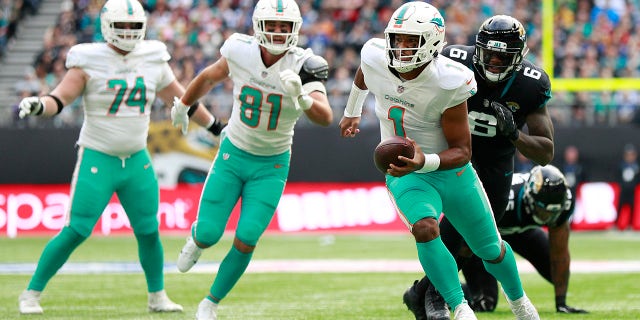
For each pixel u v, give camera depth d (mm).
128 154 22688
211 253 41281
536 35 59844
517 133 19062
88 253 40938
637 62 58375
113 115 22375
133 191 22797
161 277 23172
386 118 18188
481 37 19391
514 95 20047
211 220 19984
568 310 23562
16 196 52438
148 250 22938
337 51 60438
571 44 58438
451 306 17453
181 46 61031
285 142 20406
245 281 30859
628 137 53281
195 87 20594
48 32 62750
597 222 53094
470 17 60750
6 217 52156
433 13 17000
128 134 22500
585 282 30938
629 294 27703
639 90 56938
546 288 29562
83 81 22344
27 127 52969
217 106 54312
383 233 52469
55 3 67250
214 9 63156
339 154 53125
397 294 27375
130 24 22203
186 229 51906
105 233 50906
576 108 56469
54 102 21984
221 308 23984
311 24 61531
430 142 18031
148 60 22812
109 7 22109
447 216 18422
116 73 22375
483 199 18094
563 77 56750
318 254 40875
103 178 22484
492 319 22141
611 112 56438
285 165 20578
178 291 28203
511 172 21141
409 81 17438
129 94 22453
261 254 40844
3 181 52688
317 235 51875
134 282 30109
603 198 53156
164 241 46594
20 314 22406
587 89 56438
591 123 55281
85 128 22641
